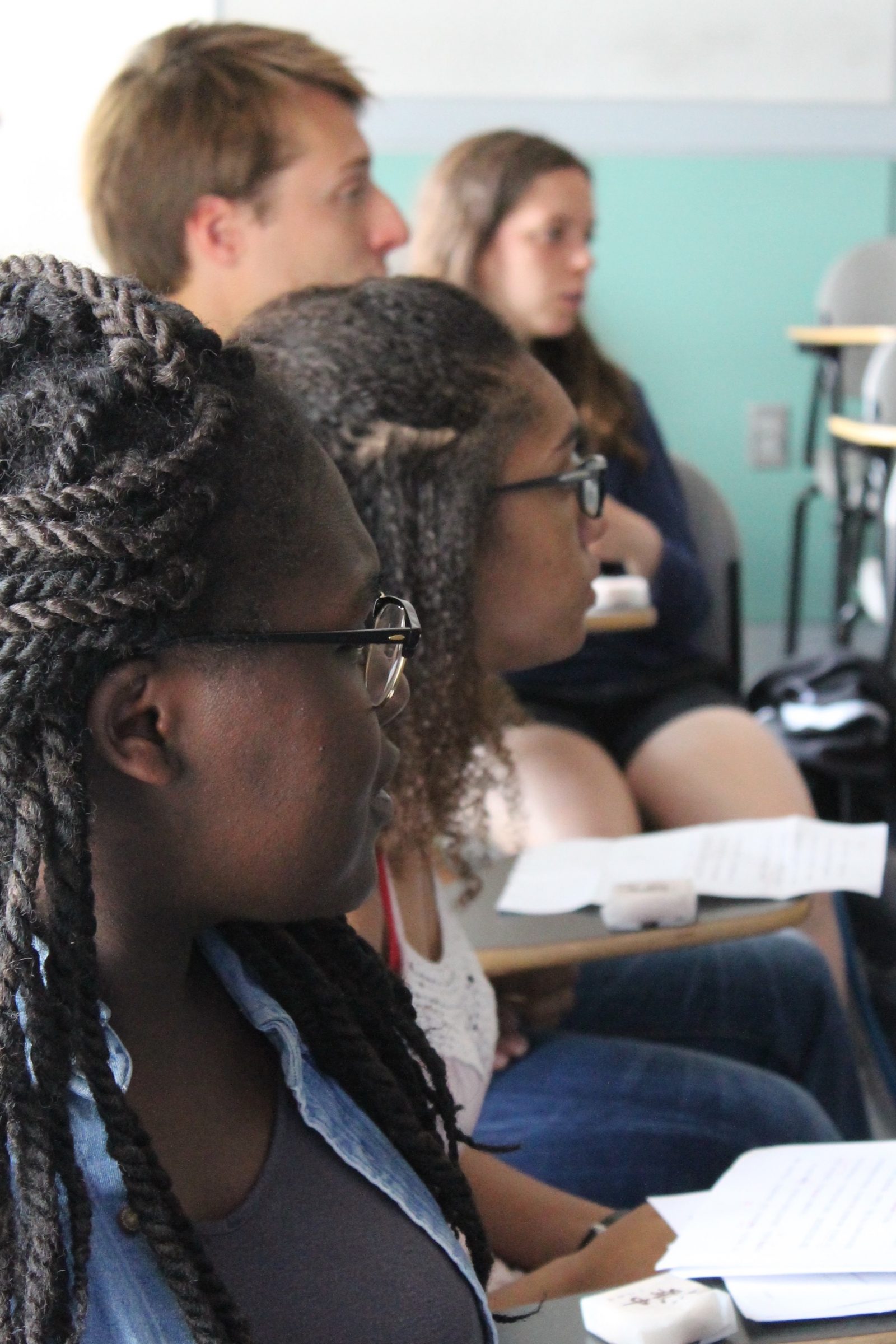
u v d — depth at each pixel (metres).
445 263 3.59
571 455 1.59
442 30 5.68
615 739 3.30
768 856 2.04
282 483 0.79
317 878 0.82
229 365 0.80
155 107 2.31
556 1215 1.51
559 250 3.51
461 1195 1.01
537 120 5.78
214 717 0.77
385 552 1.43
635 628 3.06
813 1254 1.08
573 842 2.17
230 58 2.33
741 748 3.11
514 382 1.51
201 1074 0.89
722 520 3.82
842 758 3.35
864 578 4.87
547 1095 1.84
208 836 0.79
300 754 0.79
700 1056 1.93
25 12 4.60
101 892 0.80
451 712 1.50
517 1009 1.98
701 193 5.86
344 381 1.43
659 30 5.72
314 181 2.33
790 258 5.93
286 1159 0.90
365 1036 1.04
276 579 0.78
